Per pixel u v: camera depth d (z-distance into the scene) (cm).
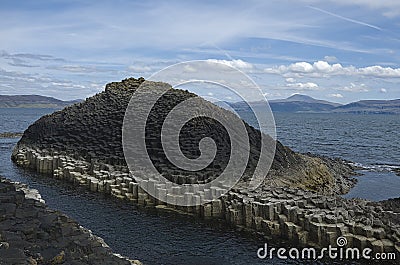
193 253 1631
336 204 1855
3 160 3978
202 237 1798
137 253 1631
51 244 1048
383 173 3844
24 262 873
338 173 3553
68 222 1277
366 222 1642
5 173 3269
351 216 1731
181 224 1961
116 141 3198
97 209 2216
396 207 2092
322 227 1638
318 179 2972
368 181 3450
